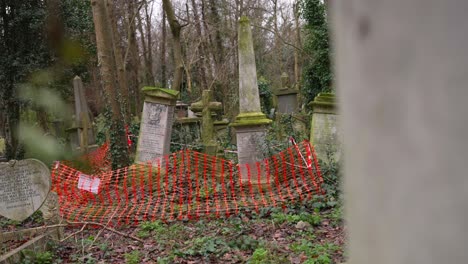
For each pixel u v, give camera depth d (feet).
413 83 1.76
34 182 25.46
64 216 27.81
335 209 26.22
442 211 1.72
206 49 97.35
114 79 44.91
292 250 19.43
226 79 95.71
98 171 45.06
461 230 1.69
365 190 1.94
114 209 30.35
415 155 1.77
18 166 25.64
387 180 1.85
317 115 38.34
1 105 57.36
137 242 23.27
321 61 69.51
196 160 38.42
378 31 1.84
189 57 105.50
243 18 34.45
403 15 1.76
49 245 21.56
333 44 2.18
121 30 97.60
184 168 39.73
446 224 1.72
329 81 69.26
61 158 42.70
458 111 1.69
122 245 22.91
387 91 1.83
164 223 27.27
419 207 1.77
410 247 1.80
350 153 2.04
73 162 44.93
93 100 71.46
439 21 1.70
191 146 52.60
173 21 64.85
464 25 1.67
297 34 100.73
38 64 53.21
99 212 29.32
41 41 54.08
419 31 1.74
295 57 112.06
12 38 54.70
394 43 1.79
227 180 36.65
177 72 65.67
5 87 55.72
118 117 44.34
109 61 44.52
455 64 1.69
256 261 17.65
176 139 57.06
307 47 73.26
